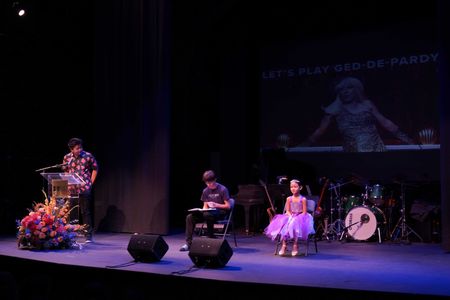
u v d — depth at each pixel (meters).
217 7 10.12
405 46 9.55
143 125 9.20
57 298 5.92
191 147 10.78
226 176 10.92
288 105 10.58
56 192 7.26
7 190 9.52
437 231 8.29
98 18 9.62
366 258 6.57
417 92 9.44
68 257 6.39
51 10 9.62
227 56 10.97
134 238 6.09
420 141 9.38
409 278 5.19
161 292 5.38
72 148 7.88
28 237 6.93
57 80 9.85
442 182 7.09
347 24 10.04
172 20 10.36
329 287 4.73
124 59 9.40
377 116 9.77
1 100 9.44
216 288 5.10
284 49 10.64
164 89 9.03
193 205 10.73
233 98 10.95
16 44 9.46
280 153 10.22
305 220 6.82
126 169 9.31
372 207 8.31
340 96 10.09
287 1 10.14
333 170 10.11
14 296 4.22
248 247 7.66
